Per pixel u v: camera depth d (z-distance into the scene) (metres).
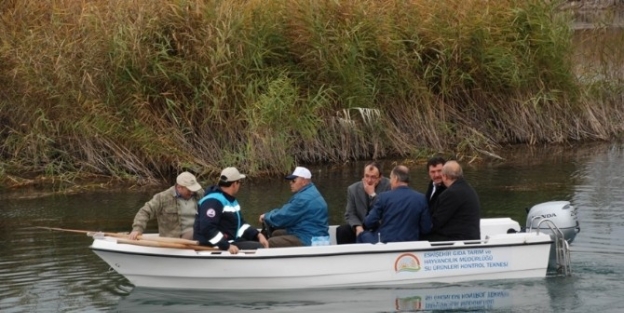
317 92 20.58
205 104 19.78
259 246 12.40
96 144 19.33
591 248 13.79
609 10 24.89
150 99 19.81
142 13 19.97
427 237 12.58
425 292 12.06
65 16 20.39
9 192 18.16
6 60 19.72
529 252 12.45
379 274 12.21
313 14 20.83
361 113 20.38
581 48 24.45
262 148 19.38
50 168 18.95
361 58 21.06
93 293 12.25
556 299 11.66
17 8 20.48
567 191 17.47
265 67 20.55
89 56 19.67
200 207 12.24
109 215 16.31
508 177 18.81
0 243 14.63
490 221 13.41
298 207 12.64
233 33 20.16
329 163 20.30
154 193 17.95
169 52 20.17
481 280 12.37
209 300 11.97
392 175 12.62
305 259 12.06
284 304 11.76
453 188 12.47
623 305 11.41
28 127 19.48
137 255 12.14
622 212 15.83
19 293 12.21
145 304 11.84
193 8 20.22
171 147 19.20
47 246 14.45
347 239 13.20
